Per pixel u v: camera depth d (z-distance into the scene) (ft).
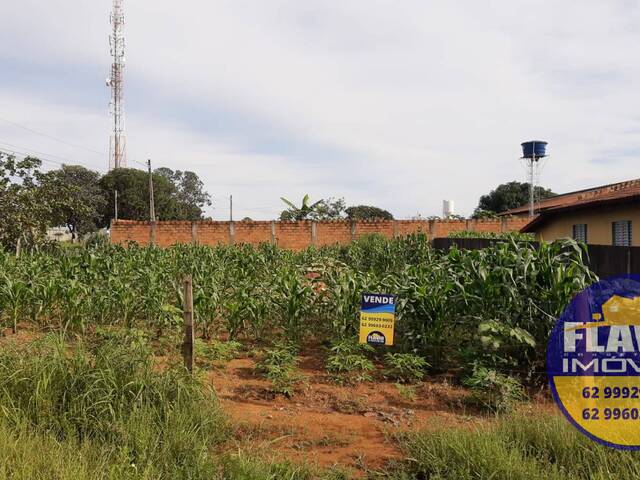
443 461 12.69
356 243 66.08
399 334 25.11
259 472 11.97
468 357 21.17
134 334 22.39
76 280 27.68
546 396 18.92
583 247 22.04
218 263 44.86
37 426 13.25
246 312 26.73
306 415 17.35
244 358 23.97
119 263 38.60
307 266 46.52
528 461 12.34
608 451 12.36
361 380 20.86
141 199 161.89
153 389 15.29
